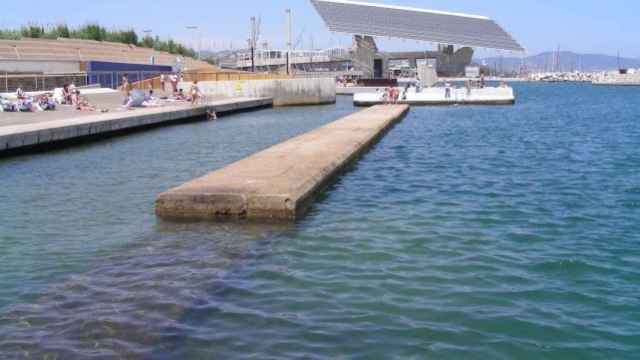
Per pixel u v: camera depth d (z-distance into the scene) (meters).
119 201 12.96
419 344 6.05
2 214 11.84
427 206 12.29
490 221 11.01
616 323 6.56
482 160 19.27
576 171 16.91
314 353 5.84
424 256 8.85
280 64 136.50
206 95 49.84
